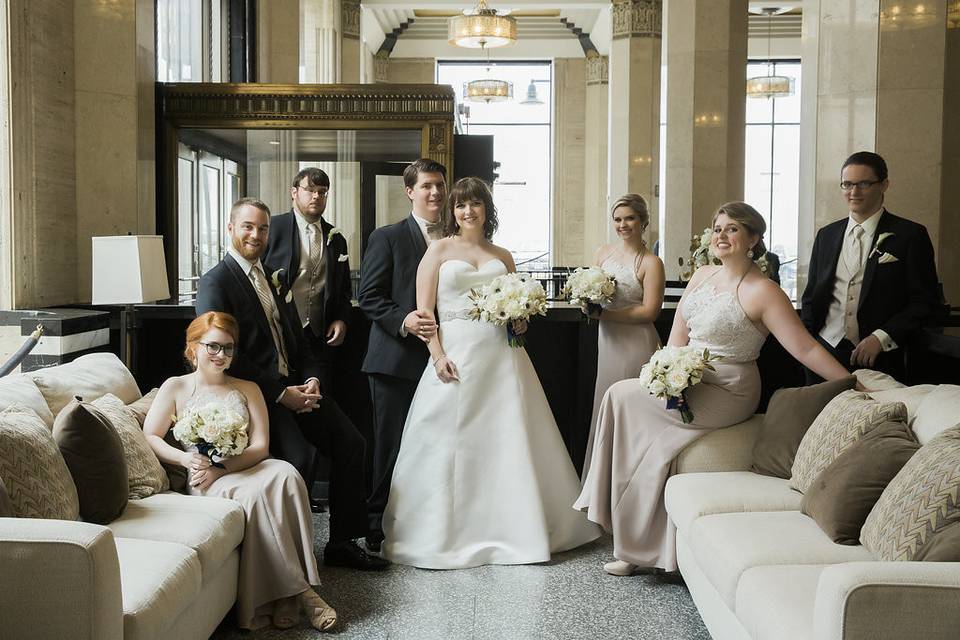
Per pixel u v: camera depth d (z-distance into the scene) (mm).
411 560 4746
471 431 4840
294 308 4941
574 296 5180
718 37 11148
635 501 4508
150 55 7164
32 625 2564
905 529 2785
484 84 19875
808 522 3527
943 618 2332
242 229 4598
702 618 3742
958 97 7512
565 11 21609
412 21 22719
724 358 4512
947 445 2891
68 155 6500
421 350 5059
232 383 4234
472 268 4949
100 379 4297
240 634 3869
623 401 4559
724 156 11203
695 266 6727
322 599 4090
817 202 7141
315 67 16125
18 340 5562
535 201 23219
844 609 2359
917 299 5078
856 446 3424
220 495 3914
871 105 6812
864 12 6820
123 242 5125
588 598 4293
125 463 3629
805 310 5410
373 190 8180
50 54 6230
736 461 4391
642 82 16766
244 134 8039
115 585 2662
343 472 4684
